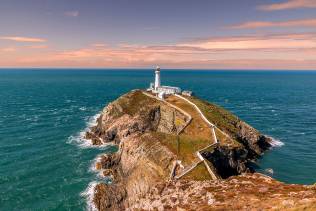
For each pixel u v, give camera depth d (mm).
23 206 67938
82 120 149500
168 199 51156
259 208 38281
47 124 139000
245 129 105625
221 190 48969
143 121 112500
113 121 119375
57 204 69000
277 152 102688
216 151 78562
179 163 69062
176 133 93125
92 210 67562
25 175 82625
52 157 96250
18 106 187625
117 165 87875
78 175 83688
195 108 110000
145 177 69688
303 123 147750
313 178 82750
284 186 48125
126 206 68625
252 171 85062
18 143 109125
